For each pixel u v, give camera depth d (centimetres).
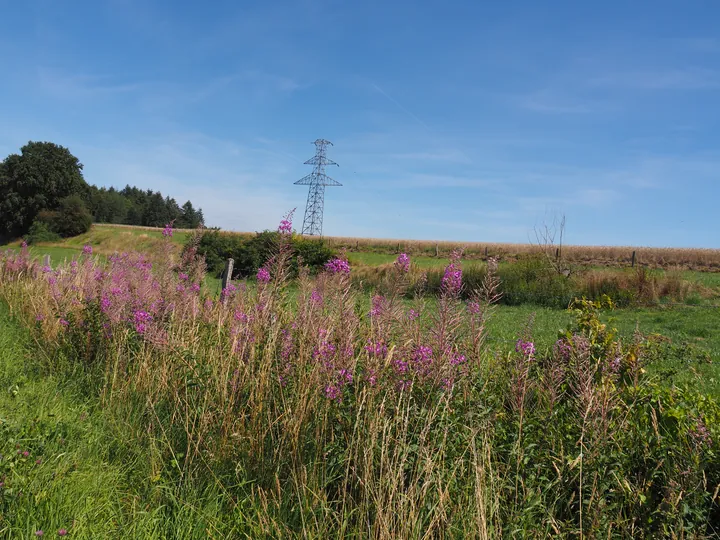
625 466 332
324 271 523
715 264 3981
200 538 314
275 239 536
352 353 406
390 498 290
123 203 13550
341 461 334
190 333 560
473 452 314
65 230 6744
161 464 393
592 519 293
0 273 1246
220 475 376
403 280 450
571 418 363
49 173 7831
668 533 288
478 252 5122
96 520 322
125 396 505
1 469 331
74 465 376
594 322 508
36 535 280
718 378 714
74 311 714
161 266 734
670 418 369
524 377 372
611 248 4950
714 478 321
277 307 504
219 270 2097
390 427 330
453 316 390
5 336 766
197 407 435
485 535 266
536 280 2202
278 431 395
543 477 319
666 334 1294
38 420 431
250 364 456
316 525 306
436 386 366
